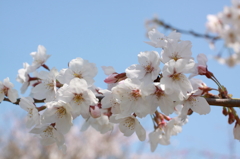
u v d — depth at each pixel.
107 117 0.54
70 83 0.49
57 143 0.51
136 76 0.49
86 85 0.49
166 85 0.48
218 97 0.51
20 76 0.57
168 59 0.50
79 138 2.30
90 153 2.26
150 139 0.55
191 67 0.48
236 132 0.53
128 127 0.52
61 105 0.50
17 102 0.54
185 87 0.49
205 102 0.50
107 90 0.50
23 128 2.36
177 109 0.54
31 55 0.57
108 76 0.51
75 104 0.50
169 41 0.51
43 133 0.51
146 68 0.50
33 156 2.23
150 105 0.49
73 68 0.51
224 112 0.53
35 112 0.50
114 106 0.50
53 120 0.50
